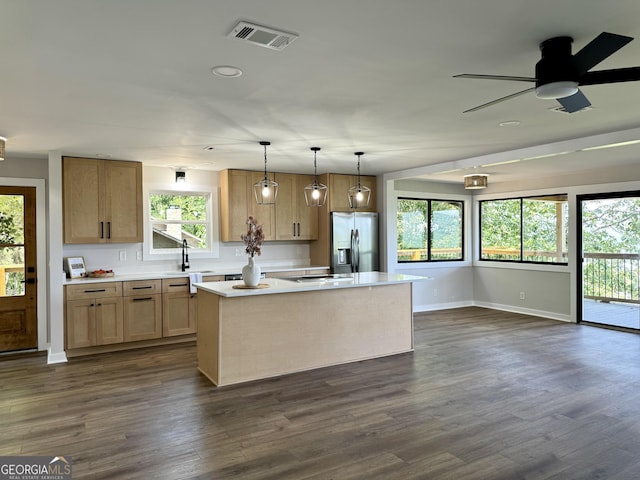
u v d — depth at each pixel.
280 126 3.87
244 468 2.58
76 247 5.57
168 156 5.31
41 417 3.33
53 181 4.91
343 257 6.85
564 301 6.98
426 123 3.81
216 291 4.01
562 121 3.78
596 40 1.83
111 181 5.47
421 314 7.53
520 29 2.06
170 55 2.32
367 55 2.35
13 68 2.47
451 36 2.13
